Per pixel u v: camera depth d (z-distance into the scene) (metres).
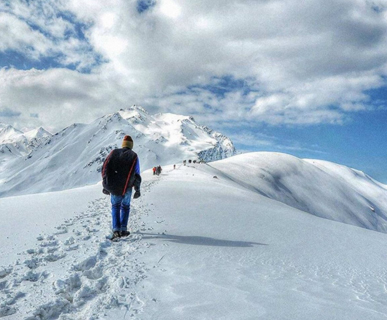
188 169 60.00
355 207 131.12
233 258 6.05
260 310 3.71
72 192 15.88
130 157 7.33
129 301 3.83
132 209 11.32
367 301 4.41
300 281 5.10
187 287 4.32
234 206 14.66
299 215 16.27
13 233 7.23
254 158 136.75
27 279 4.70
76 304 3.92
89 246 6.30
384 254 8.69
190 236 7.70
